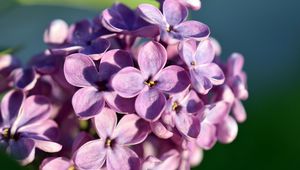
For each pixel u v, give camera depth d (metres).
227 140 0.17
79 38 0.16
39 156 0.15
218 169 0.32
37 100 0.16
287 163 0.34
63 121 0.16
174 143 0.16
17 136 0.15
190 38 0.15
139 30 0.15
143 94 0.15
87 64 0.15
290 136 0.35
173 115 0.15
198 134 0.15
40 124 0.16
